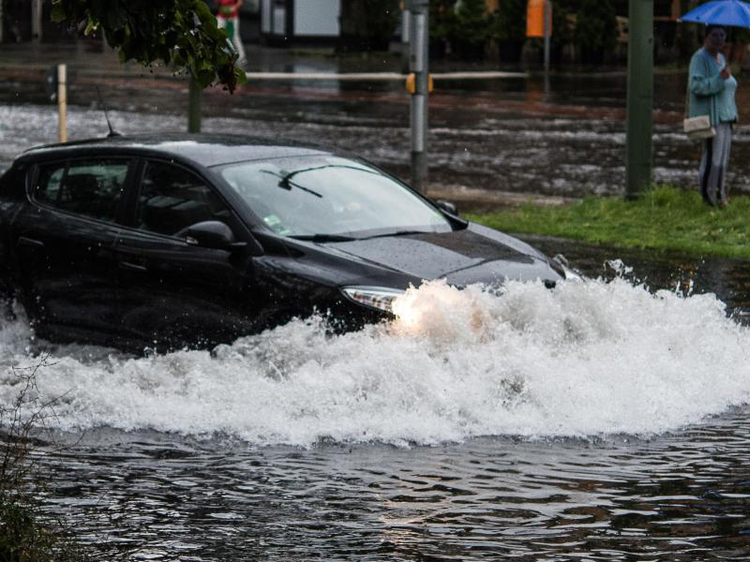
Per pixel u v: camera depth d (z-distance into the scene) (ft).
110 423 61.11
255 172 71.67
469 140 183.21
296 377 62.64
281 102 235.61
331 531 47.29
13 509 44.06
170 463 55.36
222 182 69.97
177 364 66.39
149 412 61.93
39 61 305.32
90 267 72.08
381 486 52.11
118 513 49.26
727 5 117.29
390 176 76.79
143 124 195.83
